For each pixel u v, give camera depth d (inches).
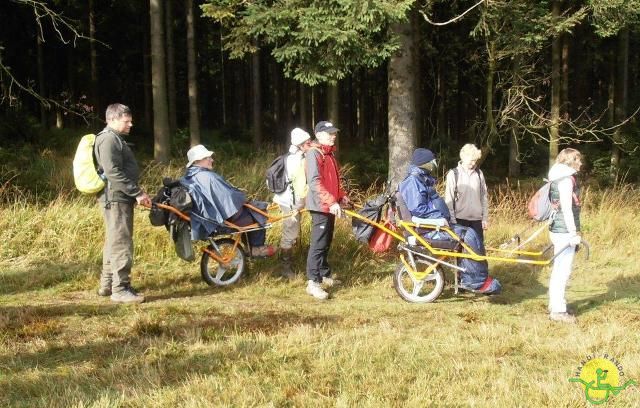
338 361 178.5
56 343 192.4
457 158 862.5
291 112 1055.6
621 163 804.0
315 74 391.9
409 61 416.5
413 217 250.1
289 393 156.7
